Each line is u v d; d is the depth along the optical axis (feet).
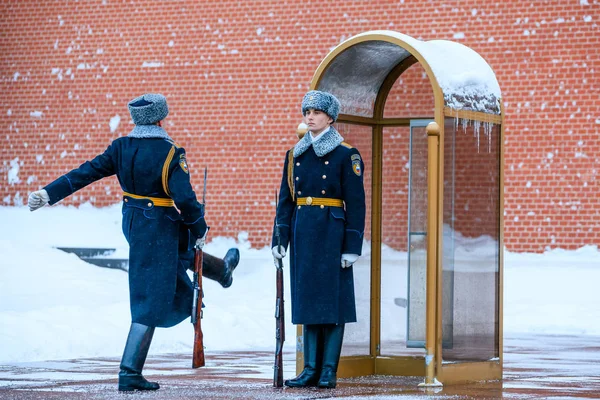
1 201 90.22
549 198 74.28
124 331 48.39
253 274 79.82
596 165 73.46
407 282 33.88
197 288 30.35
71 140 89.04
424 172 33.83
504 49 75.82
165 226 29.84
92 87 88.69
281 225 31.30
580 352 46.06
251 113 84.07
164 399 27.04
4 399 27.02
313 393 28.68
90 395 27.99
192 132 85.61
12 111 90.68
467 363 31.94
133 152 29.89
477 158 32.50
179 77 86.22
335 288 30.55
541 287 69.92
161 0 86.99
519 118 75.15
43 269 70.74
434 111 32.91
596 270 71.26
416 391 29.25
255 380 32.96
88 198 88.02
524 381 32.73
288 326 56.80
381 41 31.99
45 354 42.65
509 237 74.90
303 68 82.74
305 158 31.14
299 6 82.79
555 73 74.59
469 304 32.12
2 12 91.35
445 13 77.77
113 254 82.28
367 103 34.50
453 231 31.60
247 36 84.38
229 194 84.38
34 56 90.38
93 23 88.89
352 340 33.65
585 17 74.08
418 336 33.76
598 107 73.61
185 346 48.39
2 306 56.90
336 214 30.83
